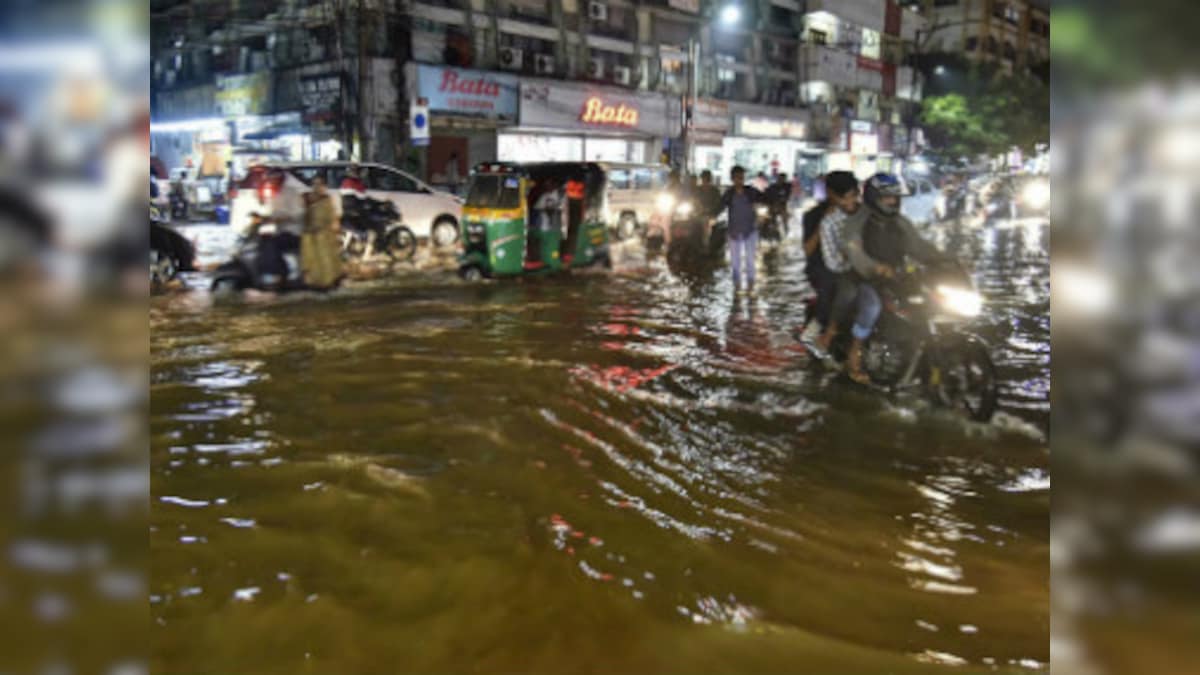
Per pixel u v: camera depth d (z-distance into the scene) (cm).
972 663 257
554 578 303
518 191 1045
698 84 2959
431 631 270
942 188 2225
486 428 471
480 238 1050
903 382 531
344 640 264
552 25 2480
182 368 599
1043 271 1226
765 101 3247
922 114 4006
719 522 353
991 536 342
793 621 279
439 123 2169
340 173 1295
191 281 1016
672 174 1479
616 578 304
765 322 812
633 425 482
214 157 2244
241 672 247
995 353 680
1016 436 468
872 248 532
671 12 2822
